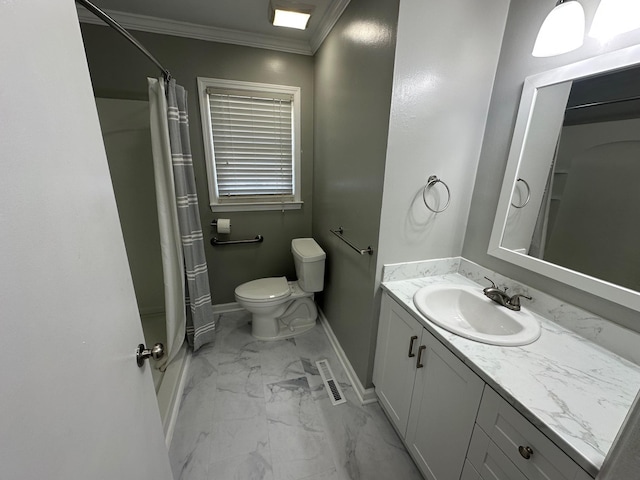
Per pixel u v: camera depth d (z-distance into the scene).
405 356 1.27
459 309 1.34
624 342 0.88
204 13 1.73
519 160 1.20
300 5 1.53
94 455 0.50
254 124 2.23
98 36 1.76
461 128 1.32
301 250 2.18
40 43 0.42
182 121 1.68
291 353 2.04
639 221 0.84
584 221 0.99
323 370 1.87
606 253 0.92
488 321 1.21
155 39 1.86
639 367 0.85
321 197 2.26
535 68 1.12
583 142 0.98
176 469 1.24
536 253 1.16
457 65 1.22
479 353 0.90
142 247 2.16
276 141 2.32
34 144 0.39
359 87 1.45
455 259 1.54
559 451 0.63
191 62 1.96
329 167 2.00
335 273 2.04
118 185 2.00
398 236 1.39
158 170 1.55
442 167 1.35
